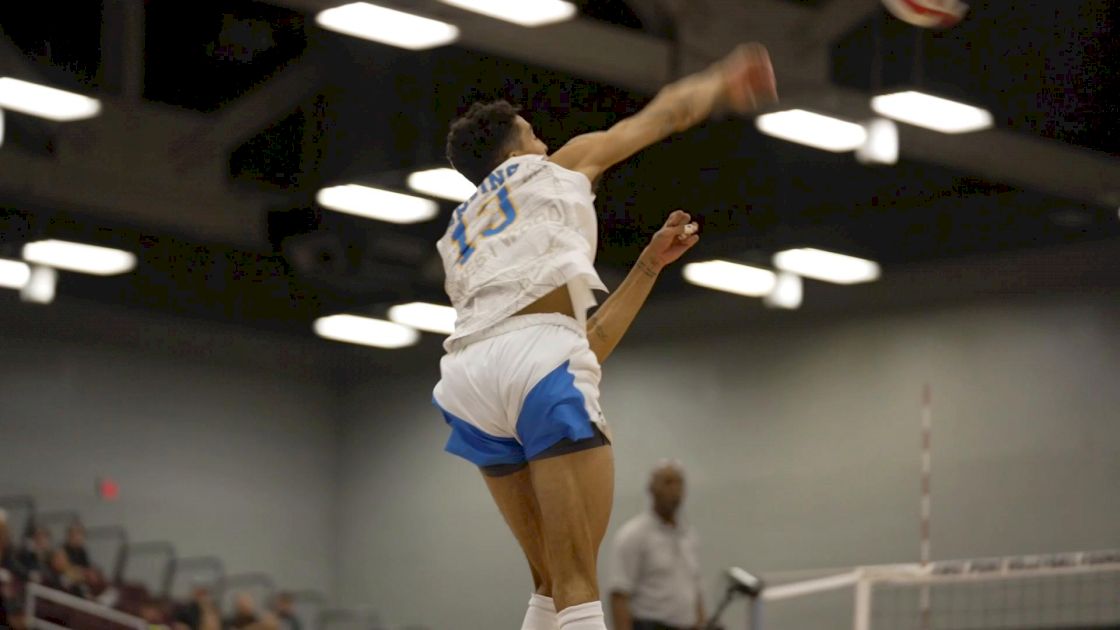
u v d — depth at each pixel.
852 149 15.34
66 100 14.74
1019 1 13.91
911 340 18.86
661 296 21.20
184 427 22.48
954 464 18.14
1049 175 16.47
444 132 16.11
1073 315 17.52
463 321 3.83
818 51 14.70
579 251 3.68
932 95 14.09
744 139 16.59
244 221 19.14
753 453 19.89
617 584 10.47
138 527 21.62
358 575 23.61
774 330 20.11
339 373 24.62
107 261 19.27
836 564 18.75
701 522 20.16
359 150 16.55
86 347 21.61
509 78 15.79
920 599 17.67
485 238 3.79
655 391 21.08
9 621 15.35
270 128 17.53
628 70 14.34
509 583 21.72
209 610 18.64
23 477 20.61
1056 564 15.16
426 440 23.28
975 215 17.77
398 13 12.70
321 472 24.09
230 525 22.70
